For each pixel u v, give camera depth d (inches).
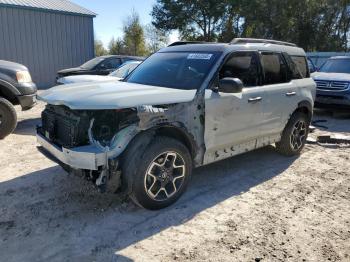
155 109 144.7
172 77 179.9
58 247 126.9
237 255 125.4
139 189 144.7
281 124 217.2
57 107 158.1
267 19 1419.8
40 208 154.5
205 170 208.8
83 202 160.7
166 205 157.2
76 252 124.3
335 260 124.6
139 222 145.4
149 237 134.9
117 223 144.0
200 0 1398.9
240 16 1434.5
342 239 137.9
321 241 135.9
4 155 227.6
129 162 141.8
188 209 158.1
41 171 198.2
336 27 1547.7
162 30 1520.7
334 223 150.1
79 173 145.5
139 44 1611.7
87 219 146.5
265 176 202.2
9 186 176.9
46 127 167.3
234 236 137.3
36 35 769.6
